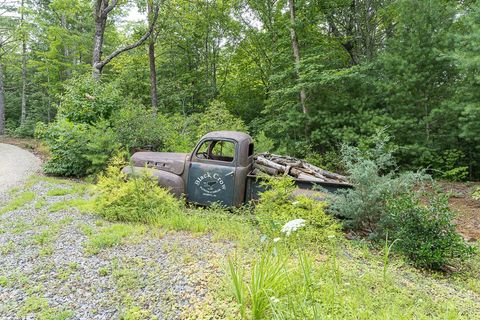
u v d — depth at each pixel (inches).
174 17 637.3
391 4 474.9
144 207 207.0
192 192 234.2
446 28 374.6
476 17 285.4
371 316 97.6
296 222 101.8
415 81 381.1
